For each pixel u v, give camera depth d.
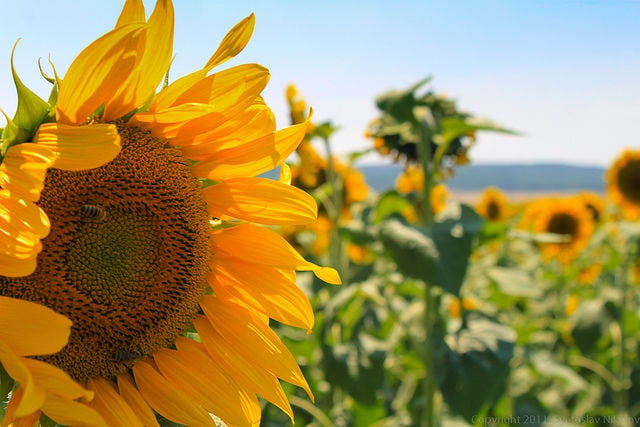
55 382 0.26
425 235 0.75
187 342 0.35
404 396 1.06
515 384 1.26
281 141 0.34
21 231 0.26
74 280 0.32
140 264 0.33
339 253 1.12
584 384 0.99
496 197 2.10
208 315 0.35
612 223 1.49
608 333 1.38
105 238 0.32
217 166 0.34
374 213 0.87
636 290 1.79
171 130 0.33
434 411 0.85
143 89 0.31
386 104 0.83
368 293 0.84
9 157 0.27
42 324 0.26
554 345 1.62
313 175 1.30
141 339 0.33
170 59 0.31
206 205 0.35
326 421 0.78
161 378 0.33
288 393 0.78
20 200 0.26
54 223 0.31
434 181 0.88
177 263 0.34
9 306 0.26
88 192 0.32
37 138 0.28
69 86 0.28
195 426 0.32
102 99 0.30
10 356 0.25
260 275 0.36
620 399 1.30
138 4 0.29
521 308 1.80
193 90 0.32
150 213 0.33
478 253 1.70
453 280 0.73
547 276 1.87
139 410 0.32
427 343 0.85
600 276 2.01
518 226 1.96
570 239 1.75
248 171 0.35
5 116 0.28
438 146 0.94
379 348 0.91
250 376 0.35
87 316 0.32
